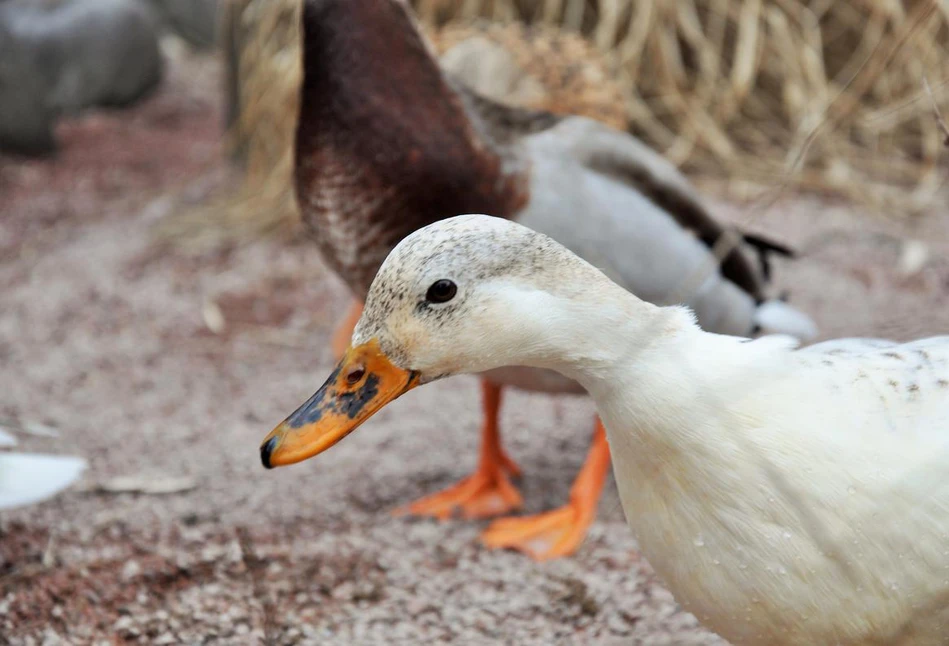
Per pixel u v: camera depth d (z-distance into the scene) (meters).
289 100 6.46
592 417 4.51
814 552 2.04
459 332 2.09
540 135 3.51
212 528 3.66
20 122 7.48
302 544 3.53
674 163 6.52
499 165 3.34
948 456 2.02
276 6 6.58
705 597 2.16
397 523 3.74
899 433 2.04
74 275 5.95
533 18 6.74
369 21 3.28
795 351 2.18
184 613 3.08
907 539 2.01
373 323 2.15
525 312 2.07
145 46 8.72
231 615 3.08
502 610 3.19
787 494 2.02
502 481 3.91
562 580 3.32
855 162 6.54
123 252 6.18
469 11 6.53
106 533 3.63
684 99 6.78
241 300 5.65
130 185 7.14
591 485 3.65
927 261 5.63
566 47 4.91
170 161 7.53
